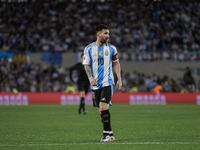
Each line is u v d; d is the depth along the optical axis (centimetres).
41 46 8319
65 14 9825
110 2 10375
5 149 1529
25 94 6156
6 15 9762
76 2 10312
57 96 6191
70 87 6788
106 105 1784
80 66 3781
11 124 2747
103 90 1803
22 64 7425
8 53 7381
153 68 7506
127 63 7519
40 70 7400
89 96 6019
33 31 9138
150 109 4638
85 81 3806
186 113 3925
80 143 1714
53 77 7381
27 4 10112
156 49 7869
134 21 9569
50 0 10281
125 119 3197
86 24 9444
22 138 1920
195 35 9319
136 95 6181
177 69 7419
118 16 9838
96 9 10075
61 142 1758
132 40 8719
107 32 1792
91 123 2828
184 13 10050
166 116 3528
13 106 5416
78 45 8388
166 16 9856
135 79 7275
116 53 1858
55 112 4144
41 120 3108
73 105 5691
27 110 4494
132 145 1633
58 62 7444
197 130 2295
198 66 7306
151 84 7281
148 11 9988
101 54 1802
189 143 1695
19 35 8956
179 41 8819
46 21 9525
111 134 1827
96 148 1544
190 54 7212
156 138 1895
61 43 8644
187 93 6156
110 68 1838
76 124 2745
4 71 7350
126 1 10394
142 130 2309
